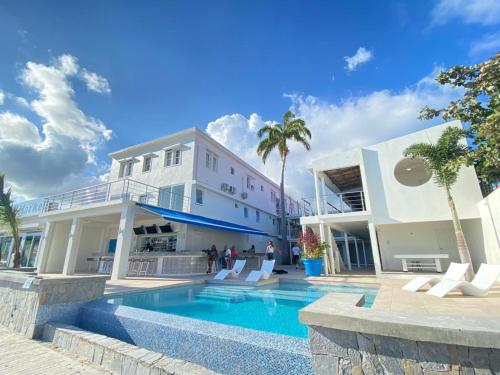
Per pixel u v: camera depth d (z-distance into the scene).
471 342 1.81
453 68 7.95
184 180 20.11
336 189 21.73
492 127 6.93
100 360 3.63
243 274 16.81
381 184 13.80
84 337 4.03
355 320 2.23
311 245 14.31
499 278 9.37
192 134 21.14
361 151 14.65
